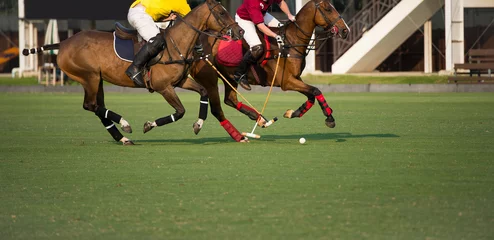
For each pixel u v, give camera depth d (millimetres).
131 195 13023
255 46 18984
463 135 21453
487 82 44938
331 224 10898
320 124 25297
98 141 20875
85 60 19016
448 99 37219
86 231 10711
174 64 18641
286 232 10500
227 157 17281
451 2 46781
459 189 13219
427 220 11086
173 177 14688
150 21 18719
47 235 10531
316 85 45406
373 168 15492
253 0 18938
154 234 10508
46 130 24000
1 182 14375
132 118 28219
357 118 27266
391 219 11164
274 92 45531
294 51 19250
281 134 22281
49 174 15219
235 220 11188
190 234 10477
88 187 13797
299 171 15188
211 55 19656
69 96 43531
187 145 19703
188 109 32594
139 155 17797
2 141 20953
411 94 41750
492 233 10383
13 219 11453
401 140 20391
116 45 18938
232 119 27406
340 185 13656
